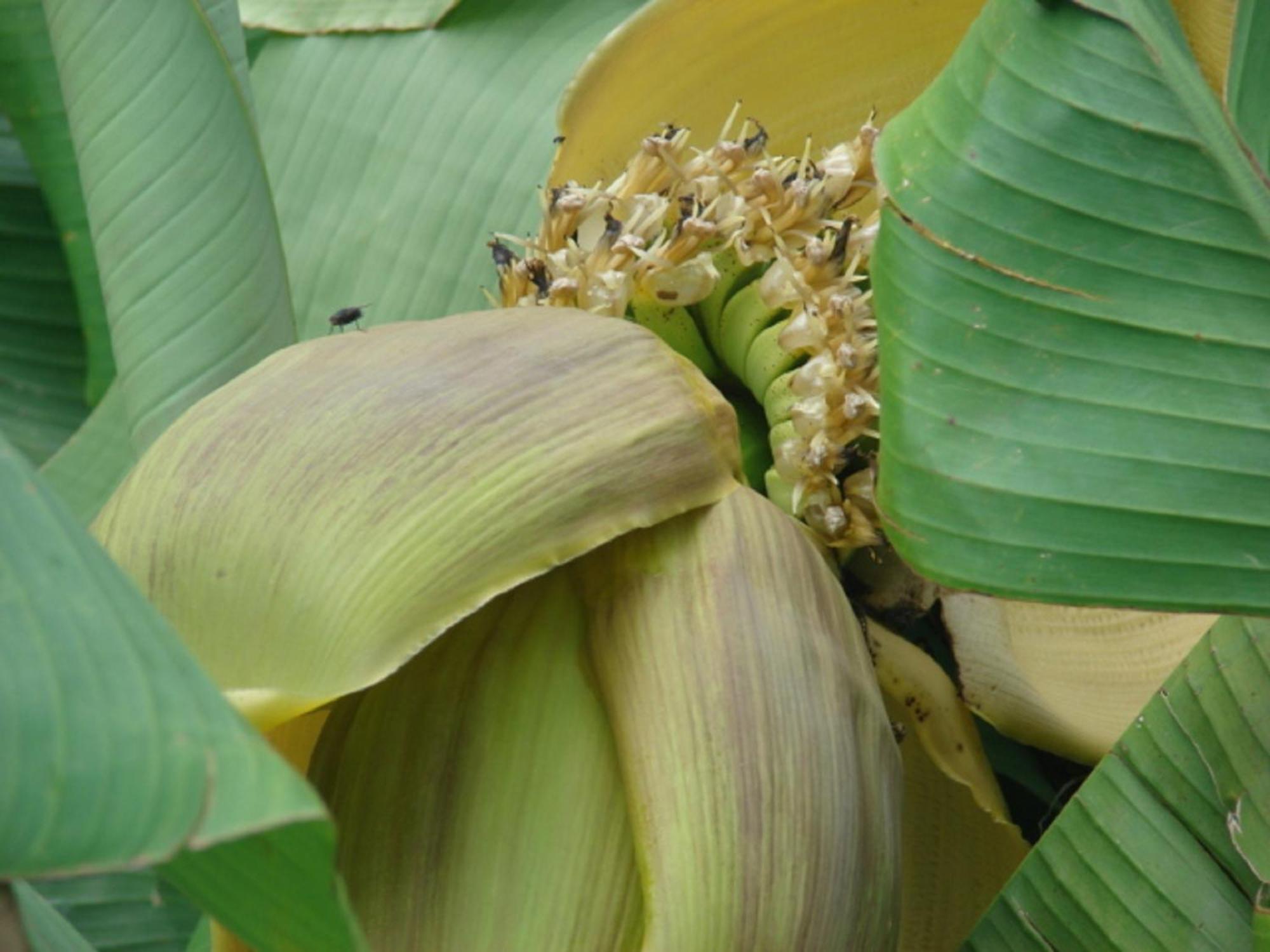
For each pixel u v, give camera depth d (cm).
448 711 78
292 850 59
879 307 76
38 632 58
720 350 91
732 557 78
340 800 77
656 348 80
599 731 77
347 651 72
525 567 74
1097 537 74
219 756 55
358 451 74
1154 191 75
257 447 74
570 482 75
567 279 86
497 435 75
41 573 59
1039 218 75
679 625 77
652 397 78
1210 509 74
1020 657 94
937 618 94
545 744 77
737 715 75
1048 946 80
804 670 77
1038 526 75
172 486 74
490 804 77
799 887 75
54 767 54
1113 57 75
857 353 85
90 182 90
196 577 73
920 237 76
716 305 90
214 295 88
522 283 87
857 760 77
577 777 77
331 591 72
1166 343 74
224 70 90
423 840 76
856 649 79
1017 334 75
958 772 90
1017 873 81
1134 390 74
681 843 74
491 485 74
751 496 80
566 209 87
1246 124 74
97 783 54
